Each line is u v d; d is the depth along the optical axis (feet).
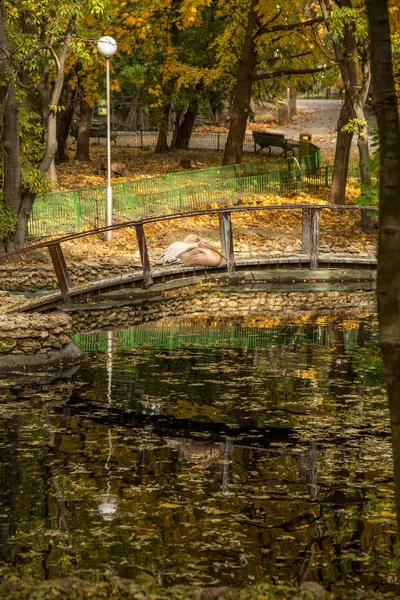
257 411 37.68
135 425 35.55
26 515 24.97
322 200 105.29
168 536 23.40
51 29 69.46
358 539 23.47
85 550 22.35
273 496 26.96
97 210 87.51
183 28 113.39
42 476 28.71
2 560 21.66
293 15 113.29
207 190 100.83
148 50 117.70
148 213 93.50
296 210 99.76
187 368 45.98
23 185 71.67
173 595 17.87
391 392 15.92
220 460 30.86
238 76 117.70
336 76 112.47
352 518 25.04
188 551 22.38
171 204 95.96
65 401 39.42
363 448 32.55
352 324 59.82
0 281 66.28
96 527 24.02
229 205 100.32
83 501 26.20
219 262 63.93
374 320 61.62
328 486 28.07
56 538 23.18
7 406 38.45
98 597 17.75
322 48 109.70
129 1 108.17
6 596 17.46
